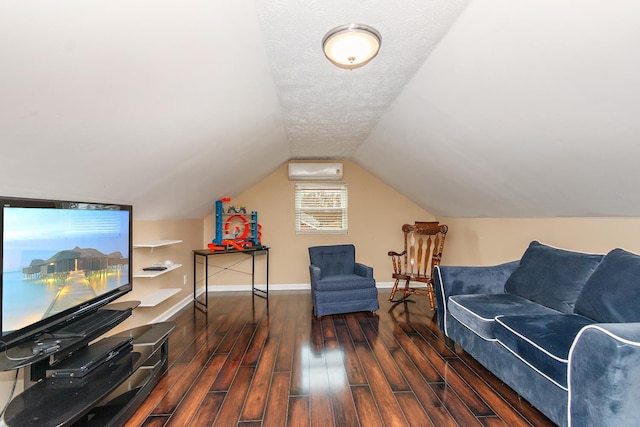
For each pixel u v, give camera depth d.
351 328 3.27
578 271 2.22
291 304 4.16
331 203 5.15
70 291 1.85
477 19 1.38
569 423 1.48
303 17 1.44
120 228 2.40
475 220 4.08
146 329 2.38
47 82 1.14
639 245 2.20
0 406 1.58
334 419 1.80
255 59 1.75
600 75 1.33
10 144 1.31
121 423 1.72
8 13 0.86
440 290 2.92
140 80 1.41
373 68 1.93
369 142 3.72
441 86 1.98
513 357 1.95
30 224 1.58
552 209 2.76
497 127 2.04
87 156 1.70
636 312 1.66
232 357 2.59
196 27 1.28
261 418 1.82
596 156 1.81
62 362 1.78
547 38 1.29
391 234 5.17
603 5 1.07
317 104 2.55
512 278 2.72
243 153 3.22
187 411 1.88
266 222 5.05
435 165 3.18
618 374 1.26
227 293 4.79
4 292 1.43
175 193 3.14
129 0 1.01
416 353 2.67
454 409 1.89
